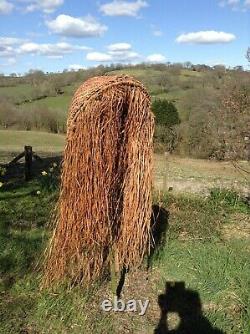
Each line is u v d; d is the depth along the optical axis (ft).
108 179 13.80
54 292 15.43
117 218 14.76
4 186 31.81
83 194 13.76
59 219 14.61
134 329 14.11
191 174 44.73
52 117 95.35
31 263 17.52
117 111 13.52
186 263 18.80
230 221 27.02
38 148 75.10
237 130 32.91
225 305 15.66
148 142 14.46
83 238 14.14
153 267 18.53
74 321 14.20
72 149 13.69
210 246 21.13
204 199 32.07
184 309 15.42
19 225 22.21
